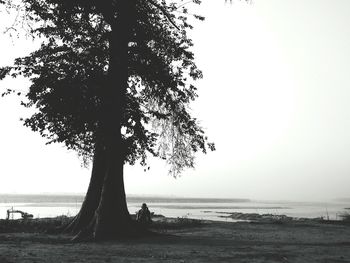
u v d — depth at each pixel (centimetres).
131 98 2305
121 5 2134
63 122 2152
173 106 2534
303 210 12988
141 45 2169
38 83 2014
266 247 1557
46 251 1403
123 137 2159
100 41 2203
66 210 9094
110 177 2000
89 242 1759
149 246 1581
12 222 2525
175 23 2494
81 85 2003
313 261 1202
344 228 2656
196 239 1867
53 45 2245
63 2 2056
